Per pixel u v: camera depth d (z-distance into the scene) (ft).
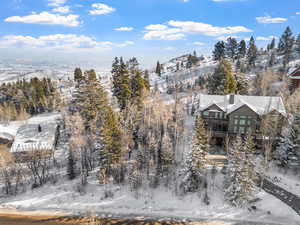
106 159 121.49
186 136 154.81
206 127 155.12
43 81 316.40
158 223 102.83
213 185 117.29
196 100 226.17
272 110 139.03
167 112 164.04
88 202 116.06
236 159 105.70
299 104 133.69
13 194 123.95
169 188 120.06
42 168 143.23
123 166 129.49
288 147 121.60
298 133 119.03
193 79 323.57
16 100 276.82
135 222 104.01
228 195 107.96
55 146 171.83
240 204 105.40
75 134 146.41
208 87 229.66
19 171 132.16
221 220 101.86
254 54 330.34
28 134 172.86
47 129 178.91
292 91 196.85
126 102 180.34
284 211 101.55
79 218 107.45
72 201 117.08
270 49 427.74
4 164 129.80
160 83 342.03
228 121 150.10
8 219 107.34
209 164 131.23
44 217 108.47
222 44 369.91
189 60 391.45
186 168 113.80
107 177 124.77
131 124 147.64
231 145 143.23
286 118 138.82
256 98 152.87
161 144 129.49
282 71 279.28
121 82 183.83
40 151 147.74
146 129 153.69
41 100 267.39
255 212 103.24
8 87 306.14
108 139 120.16
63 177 134.82
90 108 164.35
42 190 125.59
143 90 185.68
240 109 144.36
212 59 431.02
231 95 156.04
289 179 119.34
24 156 155.43
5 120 230.68
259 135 141.49
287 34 346.95
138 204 113.29
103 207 113.09
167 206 110.83
